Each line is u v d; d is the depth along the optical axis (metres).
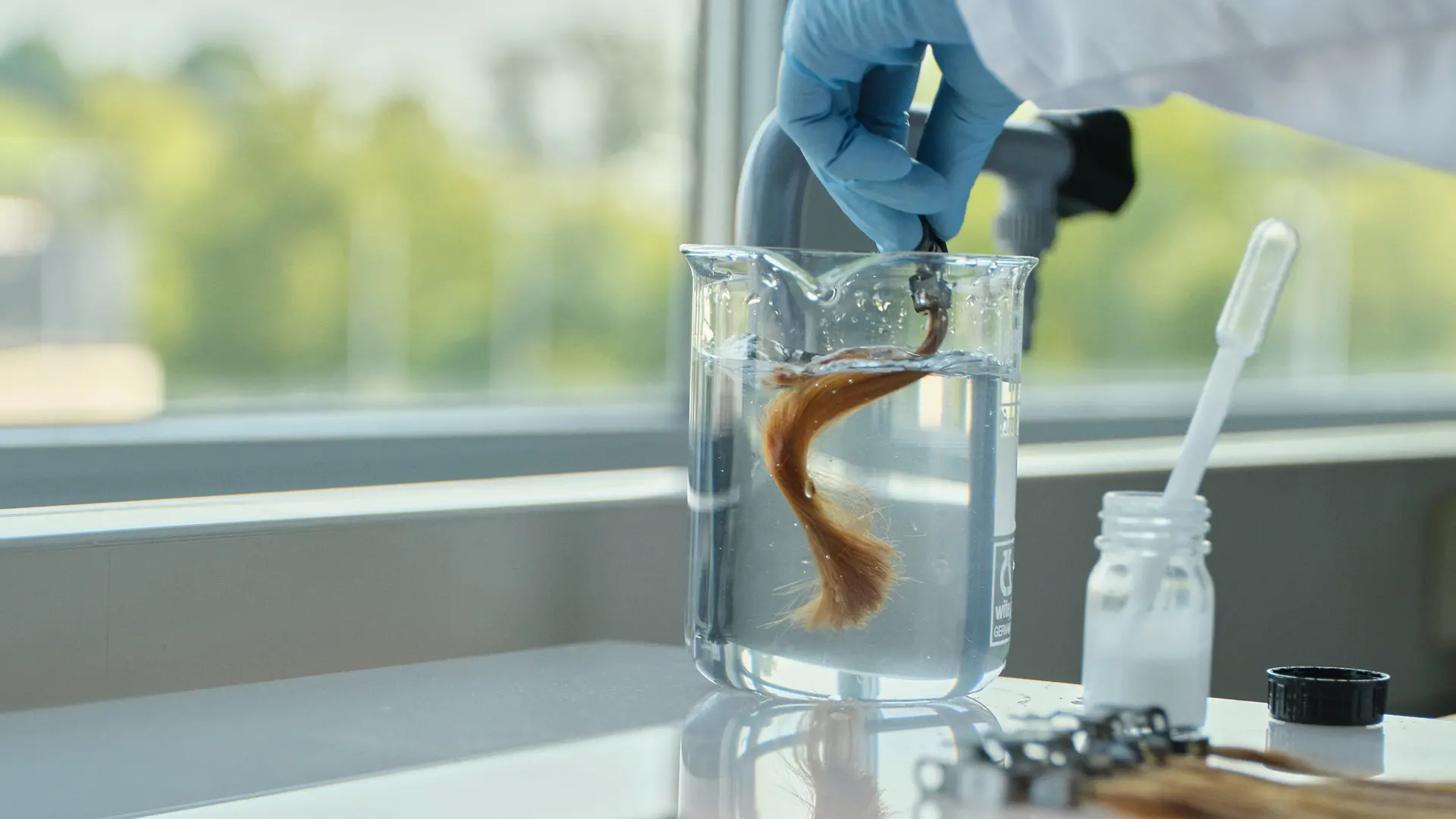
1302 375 1.88
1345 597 1.31
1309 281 2.48
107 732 0.57
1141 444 1.37
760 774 0.49
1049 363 1.69
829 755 0.51
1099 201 0.80
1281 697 0.59
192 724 0.59
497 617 0.78
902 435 0.56
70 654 0.63
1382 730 0.57
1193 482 0.58
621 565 0.84
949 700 0.62
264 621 0.69
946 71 0.59
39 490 0.76
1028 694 0.64
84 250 6.21
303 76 7.33
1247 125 2.79
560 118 6.23
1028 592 1.05
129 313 6.49
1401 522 1.35
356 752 0.53
